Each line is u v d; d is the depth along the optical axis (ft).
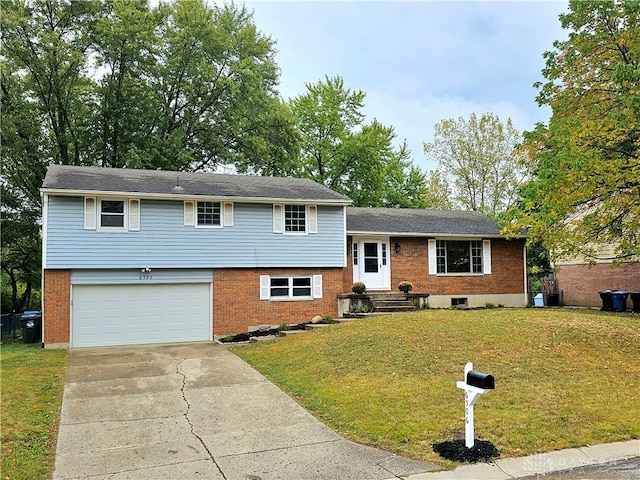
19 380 33.09
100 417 25.82
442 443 20.79
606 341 38.88
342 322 53.72
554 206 39.19
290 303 58.95
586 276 78.64
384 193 119.14
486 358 33.55
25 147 81.66
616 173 37.42
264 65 104.53
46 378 34.06
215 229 56.03
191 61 92.84
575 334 40.24
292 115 104.58
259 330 54.95
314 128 118.83
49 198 49.85
